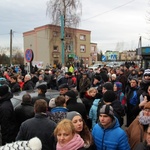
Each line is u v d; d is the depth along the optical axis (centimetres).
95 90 591
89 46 5522
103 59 3591
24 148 228
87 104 580
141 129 338
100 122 320
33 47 5175
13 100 602
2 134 472
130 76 1105
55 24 3102
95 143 322
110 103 427
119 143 308
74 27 3203
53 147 350
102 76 1041
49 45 4594
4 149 231
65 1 3088
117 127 318
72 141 271
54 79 1205
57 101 434
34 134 346
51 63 4647
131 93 604
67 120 285
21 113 473
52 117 402
